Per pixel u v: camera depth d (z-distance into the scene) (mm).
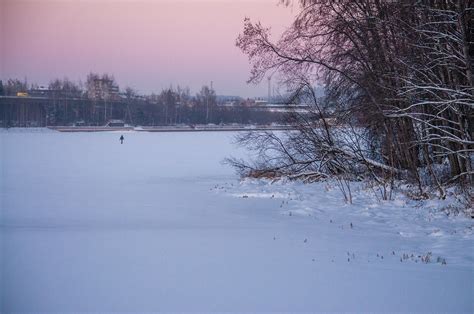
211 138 91812
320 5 24297
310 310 8383
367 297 9070
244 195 23828
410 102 20531
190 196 24031
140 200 22797
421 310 8438
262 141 29078
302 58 25031
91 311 8266
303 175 27641
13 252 12359
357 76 23359
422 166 23938
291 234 14938
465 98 18781
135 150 61562
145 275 10336
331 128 25812
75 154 55312
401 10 20672
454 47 18859
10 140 83062
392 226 16219
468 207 17859
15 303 8617
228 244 13438
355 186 24500
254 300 8859
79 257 11875
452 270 10930
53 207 20781
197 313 8195
